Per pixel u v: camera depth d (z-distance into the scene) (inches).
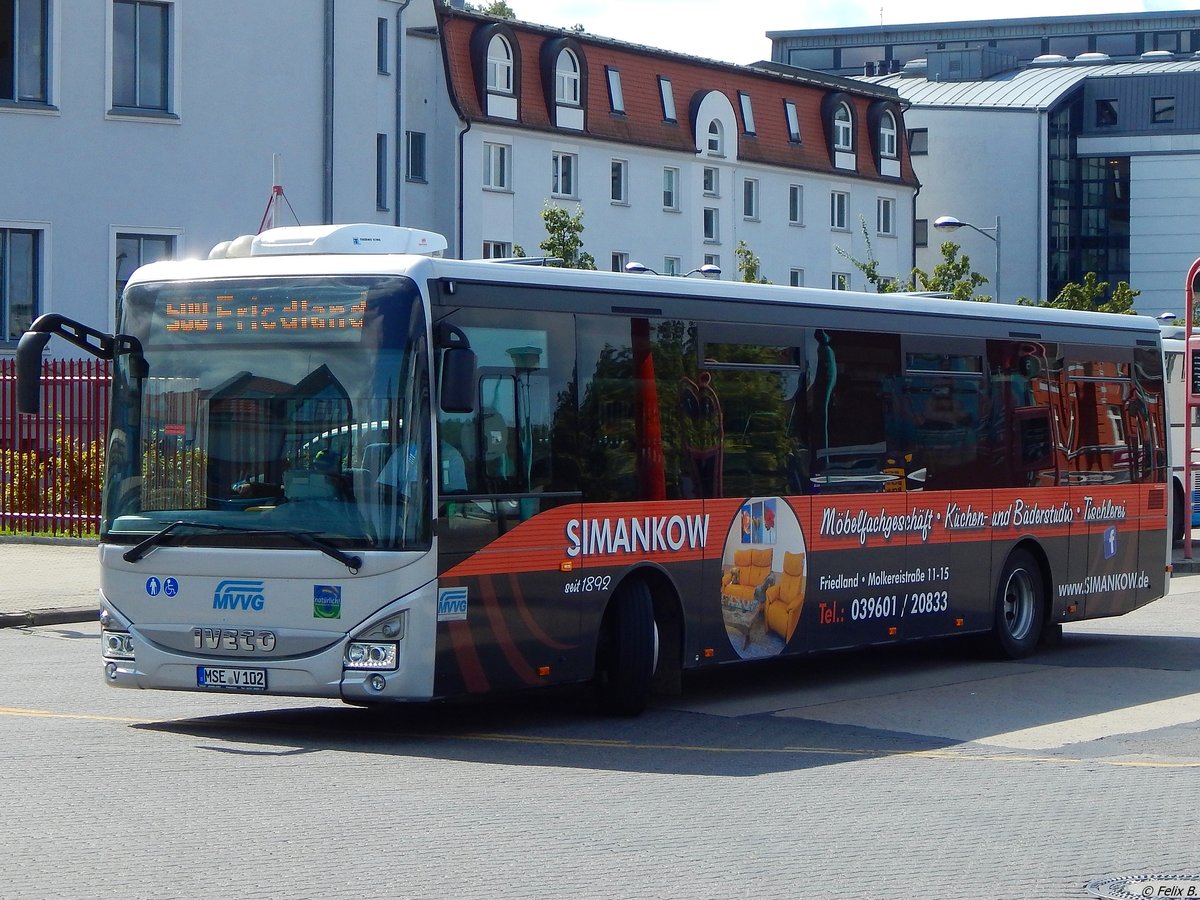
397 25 2078.0
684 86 2615.7
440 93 2282.2
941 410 642.2
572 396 498.9
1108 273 3811.5
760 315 567.8
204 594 461.7
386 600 448.5
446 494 458.9
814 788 410.3
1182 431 1285.7
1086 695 587.8
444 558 456.8
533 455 485.4
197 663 462.0
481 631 466.9
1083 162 3816.4
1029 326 687.7
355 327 458.3
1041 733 505.7
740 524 552.7
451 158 2273.6
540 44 2399.1
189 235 1483.8
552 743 474.3
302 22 1535.4
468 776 417.1
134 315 481.4
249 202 1510.8
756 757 456.1
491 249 2322.8
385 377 454.3
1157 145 3764.8
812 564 582.6
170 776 406.9
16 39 1414.9
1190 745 485.4
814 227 2842.0
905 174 3016.7
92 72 1437.0
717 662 544.1
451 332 461.1
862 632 604.1
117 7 1455.5
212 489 466.0
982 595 662.5
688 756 455.8
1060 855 337.7
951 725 520.7
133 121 1455.5
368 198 1585.9
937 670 656.4
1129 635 787.4
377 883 301.9
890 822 369.1
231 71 1499.8
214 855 321.4
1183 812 384.2
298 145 1535.4
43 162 1422.2
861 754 464.4
